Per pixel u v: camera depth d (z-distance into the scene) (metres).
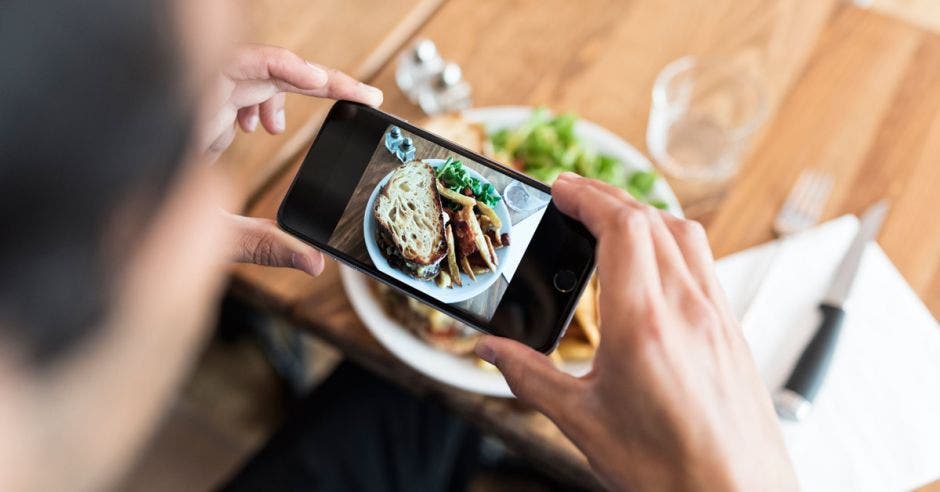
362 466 0.62
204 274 0.19
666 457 0.38
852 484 0.51
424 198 0.45
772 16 0.63
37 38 0.14
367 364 0.55
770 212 0.58
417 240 0.45
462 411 0.53
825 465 0.52
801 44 0.63
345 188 0.45
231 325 0.74
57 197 0.15
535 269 0.44
